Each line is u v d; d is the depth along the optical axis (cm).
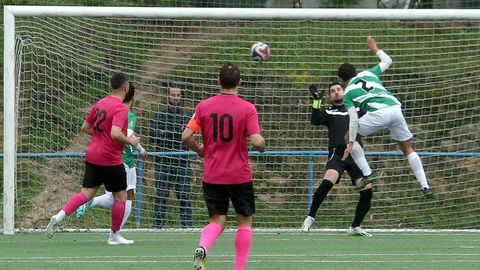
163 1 5203
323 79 3994
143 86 3691
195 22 4000
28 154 3319
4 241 2862
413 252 2534
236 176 1855
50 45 3528
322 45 4062
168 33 3750
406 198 3916
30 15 3114
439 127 4022
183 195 3459
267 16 3186
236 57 3891
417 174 3023
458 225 3903
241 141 1859
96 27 3619
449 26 4188
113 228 2706
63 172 3581
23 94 3566
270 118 3938
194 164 3588
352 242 2881
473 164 4019
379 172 3966
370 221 3831
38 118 3562
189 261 2266
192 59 3816
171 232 3322
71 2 5031
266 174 3812
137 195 3472
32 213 3462
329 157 3036
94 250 2555
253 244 2800
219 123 1850
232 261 2278
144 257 2366
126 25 3650
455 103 3906
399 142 3036
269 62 3853
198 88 3781
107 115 2520
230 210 3700
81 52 3588
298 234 3256
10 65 3081
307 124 3962
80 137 3619
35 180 3559
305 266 2164
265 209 3731
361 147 3000
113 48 3681
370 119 2927
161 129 3447
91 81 3600
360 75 2953
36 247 2647
